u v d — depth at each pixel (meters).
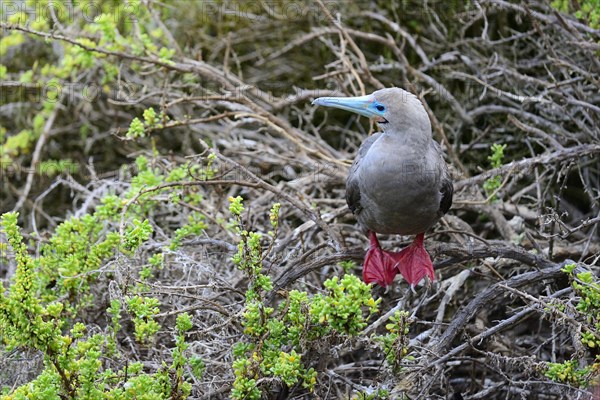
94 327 7.76
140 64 11.95
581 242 9.54
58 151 12.83
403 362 7.39
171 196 8.87
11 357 7.69
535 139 9.91
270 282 7.07
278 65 13.16
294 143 10.61
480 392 8.00
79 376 6.66
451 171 9.84
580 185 11.41
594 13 9.66
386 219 8.24
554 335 7.92
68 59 11.21
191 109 12.12
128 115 12.59
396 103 7.92
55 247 8.61
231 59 12.83
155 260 7.93
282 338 7.07
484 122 11.70
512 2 11.22
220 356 7.54
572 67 9.41
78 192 11.84
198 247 9.20
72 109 12.91
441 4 12.41
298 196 9.71
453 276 9.22
